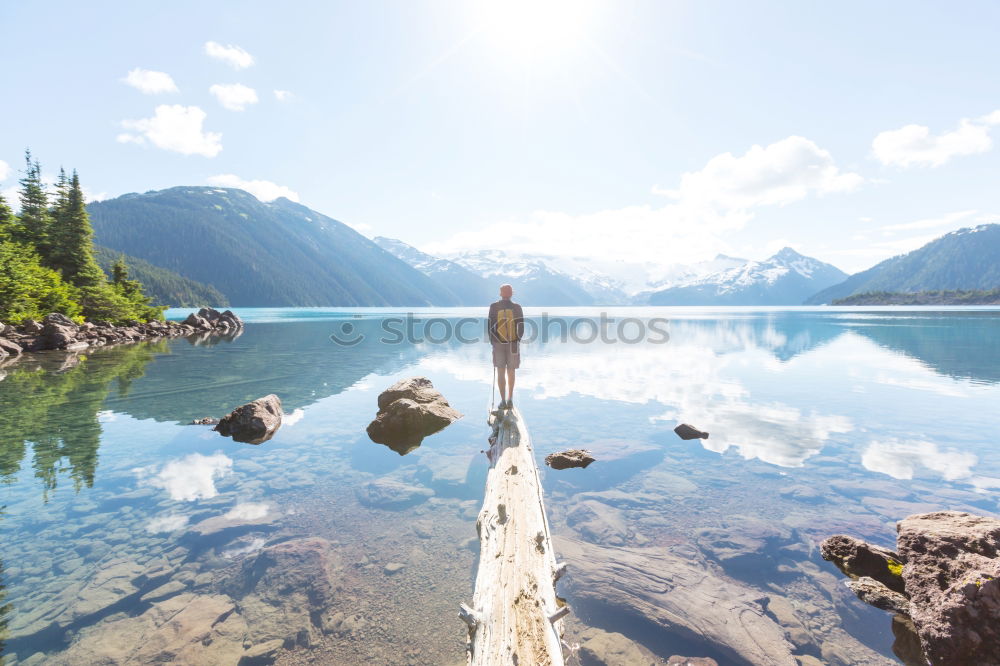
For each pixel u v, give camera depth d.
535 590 3.43
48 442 8.23
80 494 6.09
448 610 3.91
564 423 10.21
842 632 3.77
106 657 3.28
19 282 27.92
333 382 15.30
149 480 6.64
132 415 10.31
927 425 9.67
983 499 5.94
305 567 4.51
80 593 3.99
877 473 6.98
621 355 23.84
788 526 5.43
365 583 4.28
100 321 37.50
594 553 4.90
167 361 20.50
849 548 4.75
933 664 3.44
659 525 5.51
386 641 3.54
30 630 3.52
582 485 6.79
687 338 35.81
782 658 3.48
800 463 7.49
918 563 4.28
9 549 4.68
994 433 9.01
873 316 79.69
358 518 5.61
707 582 4.40
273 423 9.67
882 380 15.37
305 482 6.74
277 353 24.61
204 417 10.30
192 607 3.87
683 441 8.84
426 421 9.73
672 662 3.45
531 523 4.50
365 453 8.19
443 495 6.34
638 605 4.07
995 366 18.55
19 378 15.02
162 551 4.73
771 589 4.31
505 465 6.08
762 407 11.58
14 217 40.72
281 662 3.31
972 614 3.47
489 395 13.43
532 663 2.70
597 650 3.54
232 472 7.08
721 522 5.55
